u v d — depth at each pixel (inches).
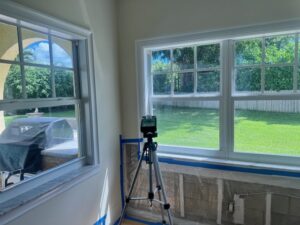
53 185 66.1
